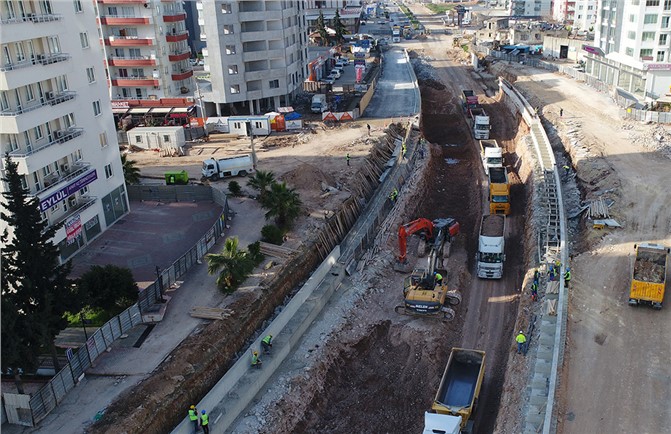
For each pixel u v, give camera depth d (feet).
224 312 128.67
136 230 172.24
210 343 120.26
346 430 116.16
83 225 160.66
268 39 295.48
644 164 203.82
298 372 123.75
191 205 190.49
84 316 125.70
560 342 116.37
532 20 640.99
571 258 152.56
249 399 115.14
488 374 125.59
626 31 343.26
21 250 101.35
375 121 276.00
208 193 191.93
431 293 142.82
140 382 108.06
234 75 290.56
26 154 138.51
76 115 158.10
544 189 195.52
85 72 161.17
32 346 100.32
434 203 214.07
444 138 284.82
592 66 338.95
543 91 314.55
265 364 121.49
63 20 152.05
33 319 98.63
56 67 148.87
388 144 245.65
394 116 284.20
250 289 138.92
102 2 296.30
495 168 212.02
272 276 144.36
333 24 557.33
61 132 152.76
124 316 122.42
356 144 238.48
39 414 99.45
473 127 282.56
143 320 126.41
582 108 277.64
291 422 113.80
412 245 180.86
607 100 289.12
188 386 110.52
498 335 138.62
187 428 101.96
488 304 150.51
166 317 128.57
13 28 134.72
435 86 383.04
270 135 261.24
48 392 101.30
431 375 128.06
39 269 102.73
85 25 160.86
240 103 304.91
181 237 166.30
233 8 281.54
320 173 200.03
